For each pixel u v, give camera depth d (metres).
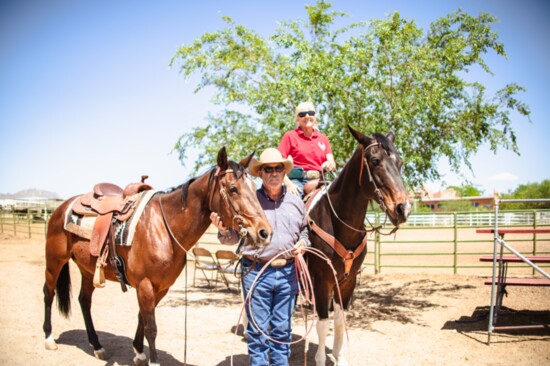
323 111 7.43
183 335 5.83
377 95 6.80
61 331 5.73
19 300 7.25
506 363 4.59
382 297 8.18
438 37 7.36
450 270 10.91
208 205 3.82
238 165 3.54
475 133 7.26
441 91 6.67
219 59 8.45
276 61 8.65
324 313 4.15
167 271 3.93
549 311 6.73
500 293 5.89
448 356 4.84
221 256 9.26
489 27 7.02
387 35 6.75
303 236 3.68
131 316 6.90
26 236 19.27
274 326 3.47
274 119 7.51
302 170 4.82
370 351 5.05
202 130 8.47
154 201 4.12
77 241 4.55
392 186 3.75
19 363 4.44
